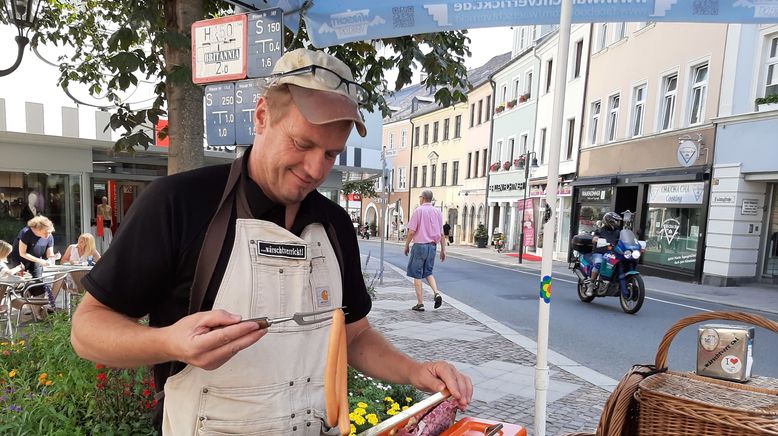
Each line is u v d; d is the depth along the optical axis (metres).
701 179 14.01
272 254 1.21
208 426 1.16
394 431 1.24
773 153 12.41
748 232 13.23
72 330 1.10
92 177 10.55
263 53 2.63
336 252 1.40
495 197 30.97
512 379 4.68
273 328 1.20
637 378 1.41
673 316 8.35
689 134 14.89
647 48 17.09
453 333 6.51
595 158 19.83
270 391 1.20
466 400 1.40
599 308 9.02
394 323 7.05
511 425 1.50
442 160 41.12
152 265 1.13
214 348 0.91
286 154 1.13
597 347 6.22
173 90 2.88
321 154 1.13
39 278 6.04
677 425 1.30
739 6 2.52
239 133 2.77
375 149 12.60
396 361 1.51
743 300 10.76
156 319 1.22
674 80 16.25
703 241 13.91
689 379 1.41
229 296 1.16
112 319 1.08
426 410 1.35
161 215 1.14
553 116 2.53
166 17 2.94
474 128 35.31
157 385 1.33
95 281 1.11
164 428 1.23
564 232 21.98
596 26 20.14
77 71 4.39
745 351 1.38
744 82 13.21
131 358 1.01
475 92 35.38
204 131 3.18
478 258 22.44
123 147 3.29
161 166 11.48
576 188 20.66
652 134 16.58
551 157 2.60
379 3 2.82
